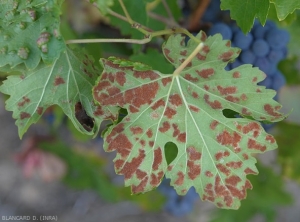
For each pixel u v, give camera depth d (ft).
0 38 1.29
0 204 4.38
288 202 2.49
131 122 1.30
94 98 1.29
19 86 1.33
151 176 1.32
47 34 1.28
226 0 1.43
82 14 2.23
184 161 1.33
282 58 1.97
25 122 1.34
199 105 1.33
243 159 1.33
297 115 2.72
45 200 4.45
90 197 4.51
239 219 2.72
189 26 1.86
